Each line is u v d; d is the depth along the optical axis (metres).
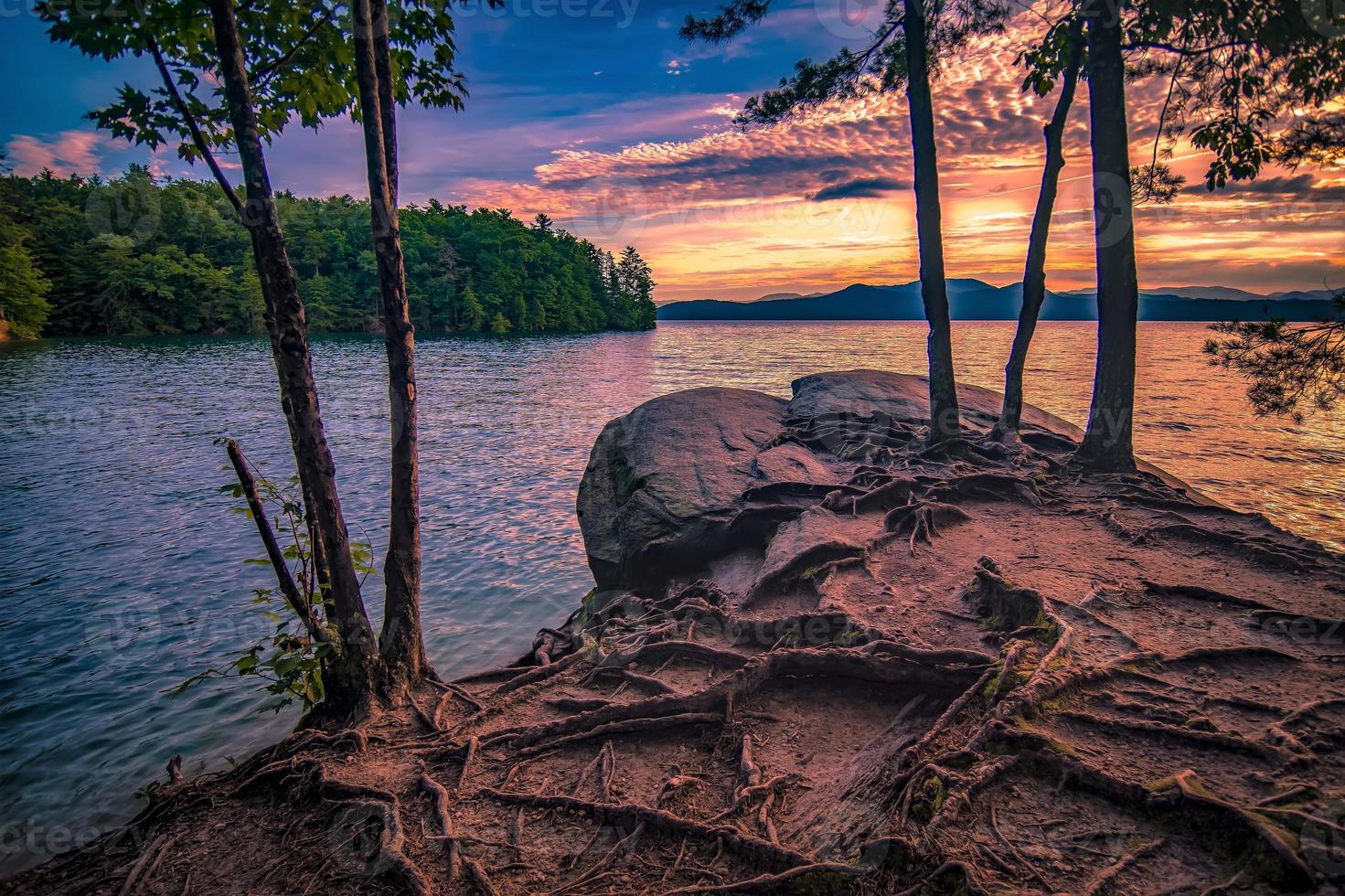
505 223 141.50
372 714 5.67
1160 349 86.75
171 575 12.48
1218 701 4.45
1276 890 2.94
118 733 7.50
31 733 7.49
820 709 5.39
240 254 96.88
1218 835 3.29
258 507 5.53
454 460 22.83
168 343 80.94
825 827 3.90
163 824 4.58
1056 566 7.38
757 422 13.97
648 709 5.39
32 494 18.11
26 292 80.38
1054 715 4.32
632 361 70.25
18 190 90.25
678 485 10.88
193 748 7.23
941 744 4.19
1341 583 6.75
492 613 10.74
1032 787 3.79
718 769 4.84
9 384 42.94
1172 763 3.86
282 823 4.46
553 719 5.70
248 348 74.38
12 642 9.80
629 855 3.96
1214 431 29.17
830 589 7.17
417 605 6.17
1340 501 18.20
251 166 4.89
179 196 92.81
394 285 5.62
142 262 87.94
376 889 3.78
